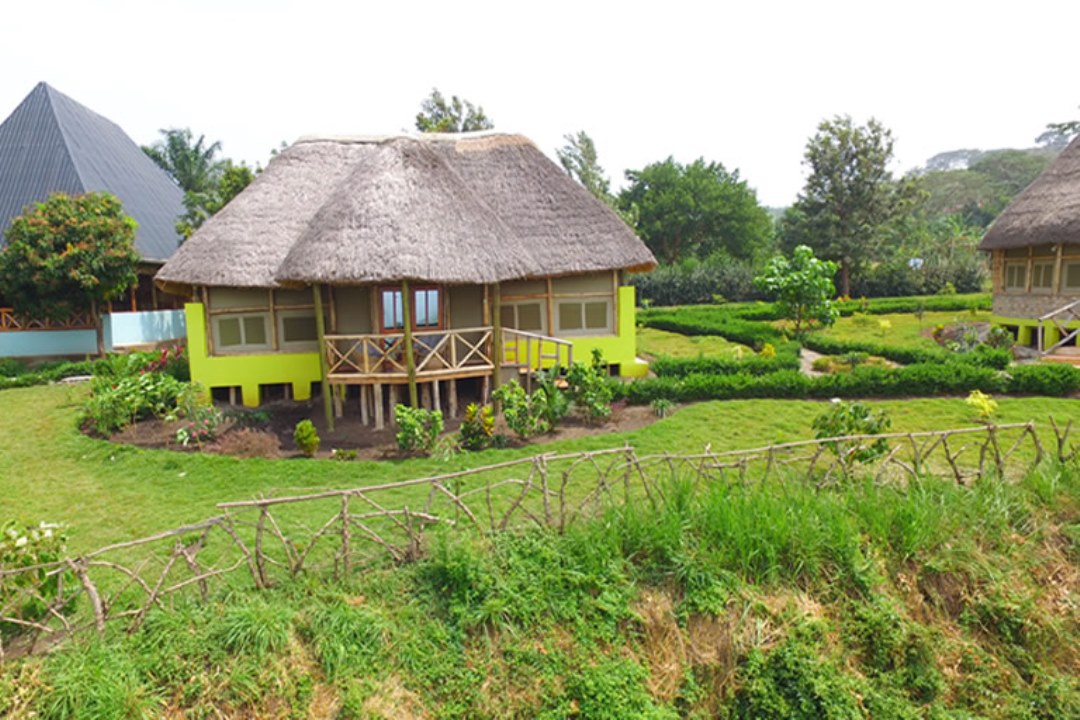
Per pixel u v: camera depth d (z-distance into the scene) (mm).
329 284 12445
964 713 6352
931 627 6852
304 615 5926
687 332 26406
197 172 38781
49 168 22047
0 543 5598
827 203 41906
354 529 7535
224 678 5328
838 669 6336
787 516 7188
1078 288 19203
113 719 4840
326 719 5371
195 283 13547
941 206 75062
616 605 6426
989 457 9828
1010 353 17094
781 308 23750
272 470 10047
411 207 12414
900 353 18125
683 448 10773
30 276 17578
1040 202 19953
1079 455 8977
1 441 12117
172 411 12258
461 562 6383
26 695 4941
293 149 15703
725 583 6688
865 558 7055
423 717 5562
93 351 20328
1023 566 7387
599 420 12492
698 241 55969
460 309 15188
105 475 10117
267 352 14516
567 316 16016
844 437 8383
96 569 6898
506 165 16094
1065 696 6488
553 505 8195
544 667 5969
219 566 6824
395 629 5992
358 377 12164
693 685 6195
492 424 11008
